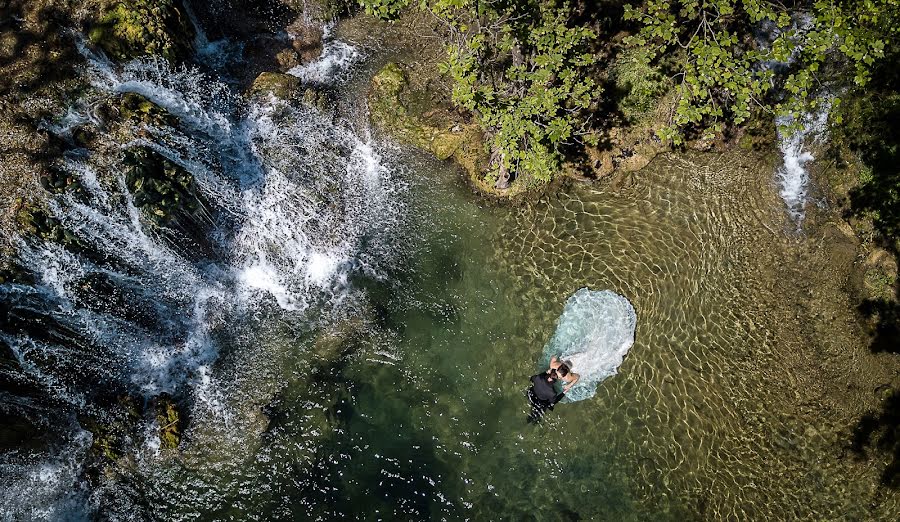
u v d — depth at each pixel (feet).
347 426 39.04
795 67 47.44
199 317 42.50
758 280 43.29
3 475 36.06
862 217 43.98
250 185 45.85
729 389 39.88
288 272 44.29
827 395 39.96
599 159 46.96
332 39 52.95
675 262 43.37
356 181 47.14
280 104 48.52
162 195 40.47
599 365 40.55
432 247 45.09
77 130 42.39
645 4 51.24
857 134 45.06
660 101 48.21
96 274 40.09
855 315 42.11
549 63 39.75
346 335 41.81
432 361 41.29
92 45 45.21
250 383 40.22
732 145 47.50
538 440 38.96
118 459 37.63
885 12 38.70
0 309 37.40
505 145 39.37
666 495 37.11
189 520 36.14
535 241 44.73
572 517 36.70
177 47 47.01
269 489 36.91
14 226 38.88
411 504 36.86
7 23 45.70
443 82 50.19
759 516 36.42
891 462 37.93
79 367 39.01
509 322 42.34
